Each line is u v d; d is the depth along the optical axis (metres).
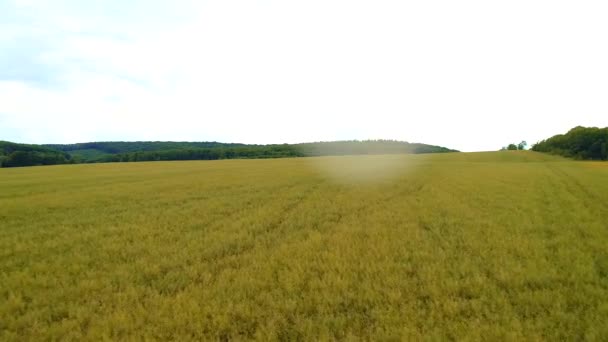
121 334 4.58
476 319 4.46
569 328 4.27
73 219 12.38
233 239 9.00
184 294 5.60
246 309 4.96
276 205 14.48
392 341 4.24
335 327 4.54
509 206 13.15
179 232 10.08
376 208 13.37
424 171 34.16
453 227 9.83
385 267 6.56
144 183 25.39
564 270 6.21
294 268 6.63
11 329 4.82
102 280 6.34
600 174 29.77
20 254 8.34
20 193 20.16
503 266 6.44
